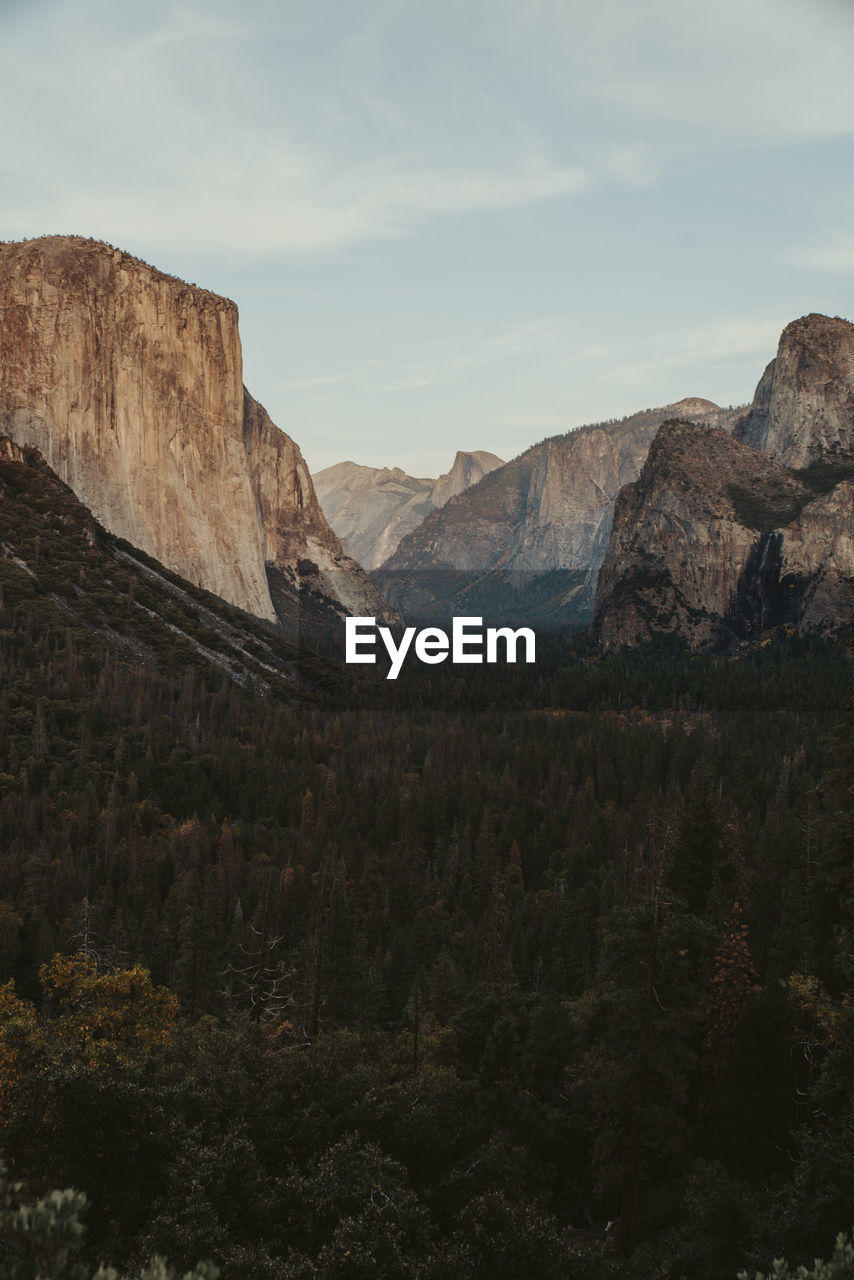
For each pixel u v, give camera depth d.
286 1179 39.69
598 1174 45.78
